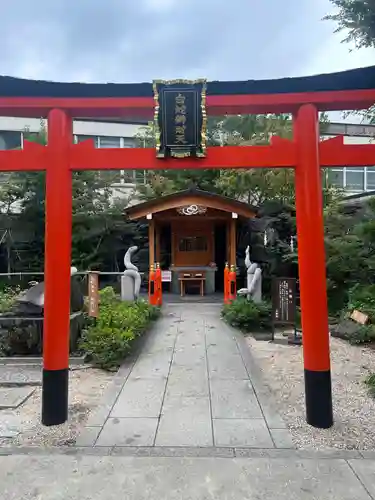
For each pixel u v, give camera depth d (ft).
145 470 10.75
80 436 12.79
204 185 50.57
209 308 35.86
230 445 12.18
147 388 17.16
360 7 20.40
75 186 45.88
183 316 32.40
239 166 13.89
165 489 9.89
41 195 46.47
